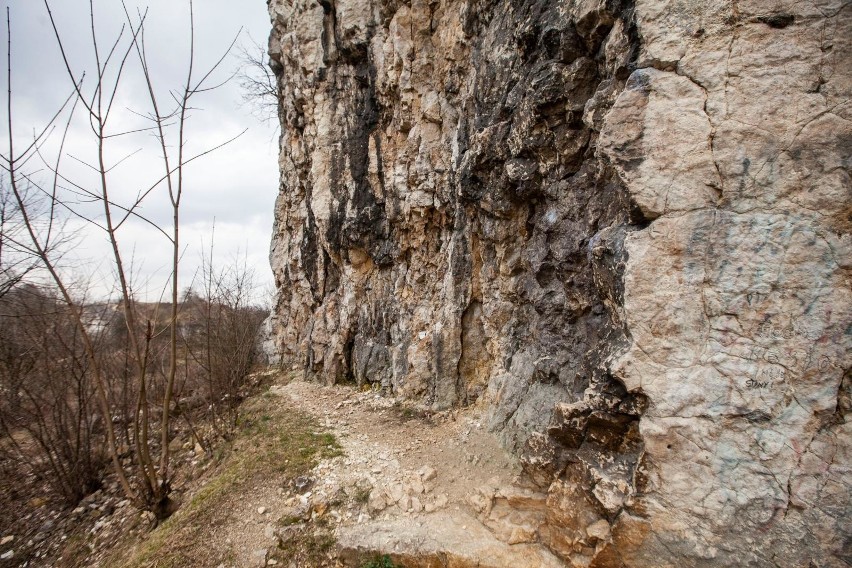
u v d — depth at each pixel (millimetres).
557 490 3430
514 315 5527
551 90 4203
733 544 2646
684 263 2895
